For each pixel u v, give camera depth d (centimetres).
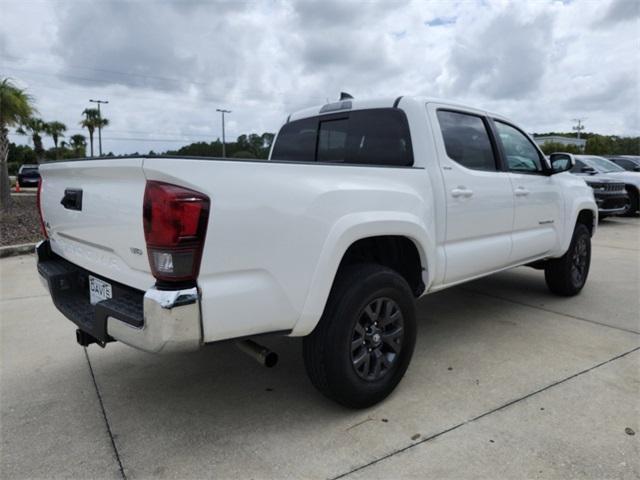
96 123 4775
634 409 289
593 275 638
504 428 270
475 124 392
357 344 279
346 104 397
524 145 457
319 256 255
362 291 273
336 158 406
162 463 244
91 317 272
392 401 303
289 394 316
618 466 237
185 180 214
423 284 329
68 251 312
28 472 238
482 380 330
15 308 502
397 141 356
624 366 349
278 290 243
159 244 213
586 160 1315
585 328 431
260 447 256
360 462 242
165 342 213
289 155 457
